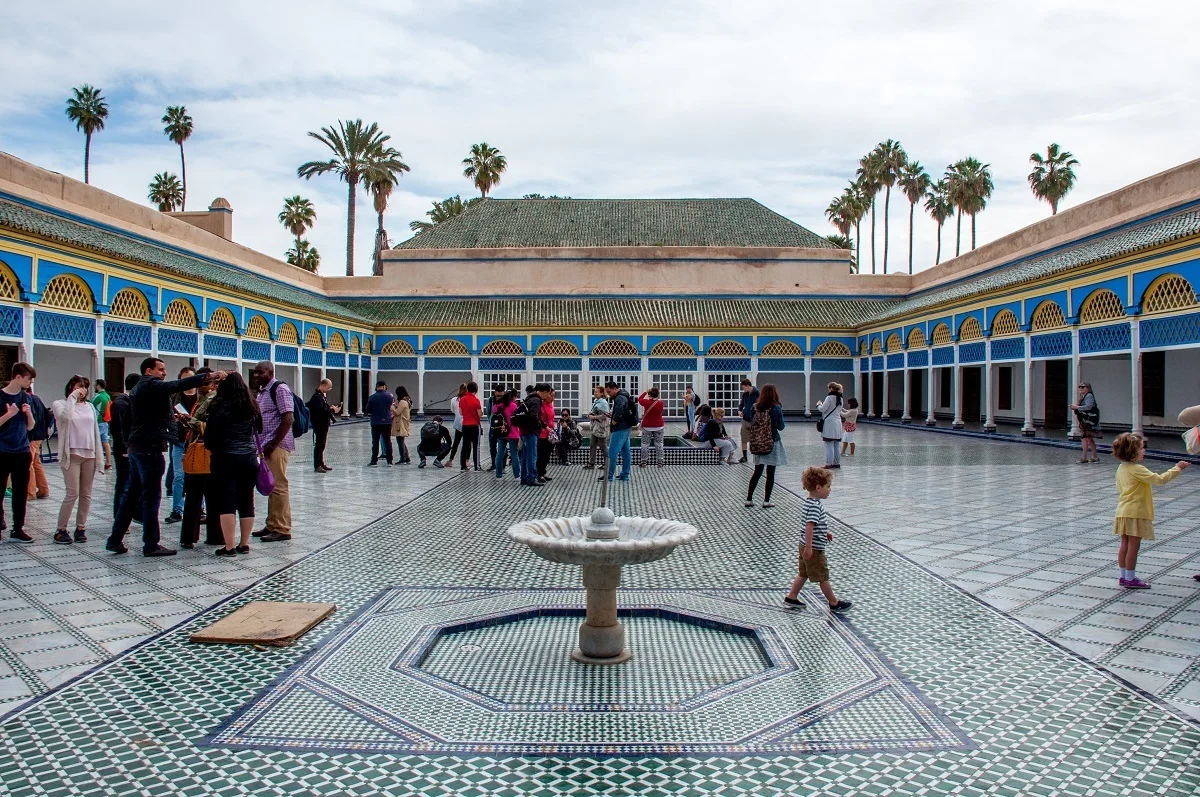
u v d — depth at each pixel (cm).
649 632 465
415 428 2489
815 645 429
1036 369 2380
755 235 3381
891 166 4928
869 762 298
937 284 2800
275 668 391
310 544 693
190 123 5034
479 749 309
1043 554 649
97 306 1478
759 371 2958
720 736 321
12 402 689
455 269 3188
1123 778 284
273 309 2219
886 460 1440
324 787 278
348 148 4162
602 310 3031
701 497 990
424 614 484
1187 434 544
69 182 1706
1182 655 409
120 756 300
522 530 428
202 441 672
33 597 516
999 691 364
